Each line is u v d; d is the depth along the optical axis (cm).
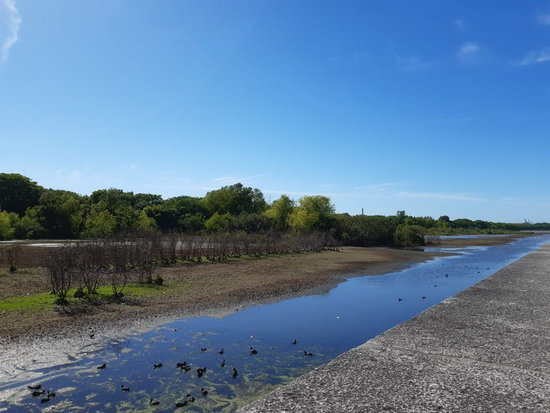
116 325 1024
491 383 525
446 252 4378
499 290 1355
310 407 450
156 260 2188
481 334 782
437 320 905
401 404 457
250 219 5456
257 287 1688
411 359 627
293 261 2822
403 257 3525
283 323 1109
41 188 6806
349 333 1014
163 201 8494
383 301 1473
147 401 599
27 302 1183
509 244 6481
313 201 5641
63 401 595
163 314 1160
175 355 819
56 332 935
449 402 463
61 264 1280
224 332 1005
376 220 5747
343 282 1970
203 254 2675
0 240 4266
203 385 665
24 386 645
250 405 461
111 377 692
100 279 1608
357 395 484
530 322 888
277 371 738
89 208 5906
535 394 489
